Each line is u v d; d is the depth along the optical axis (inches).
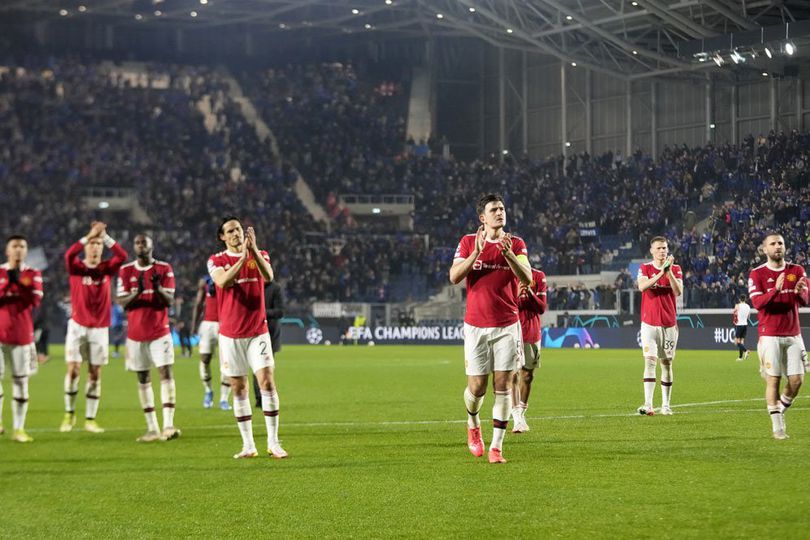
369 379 1099.3
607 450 478.0
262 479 429.1
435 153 2881.4
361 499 374.9
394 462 464.1
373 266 2484.0
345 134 2888.8
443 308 2358.5
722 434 530.0
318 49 3073.3
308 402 809.5
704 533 301.4
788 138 2215.8
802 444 486.0
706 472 407.2
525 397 568.4
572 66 2733.8
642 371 1151.0
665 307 641.6
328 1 2508.6
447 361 1510.8
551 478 403.9
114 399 898.1
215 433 615.8
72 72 2891.2
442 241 2561.5
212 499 386.6
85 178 2664.9
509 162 2864.2
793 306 507.5
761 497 351.9
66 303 2367.1
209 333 786.8
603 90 2664.9
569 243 2300.7
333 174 2770.7
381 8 2459.4
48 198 2610.7
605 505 347.3
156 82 3014.3
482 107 2952.8
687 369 1152.2
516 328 450.0
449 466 446.3
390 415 692.7
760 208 2020.2
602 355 1610.5
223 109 2906.0
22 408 595.8
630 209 2277.3
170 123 2861.7
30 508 382.6
